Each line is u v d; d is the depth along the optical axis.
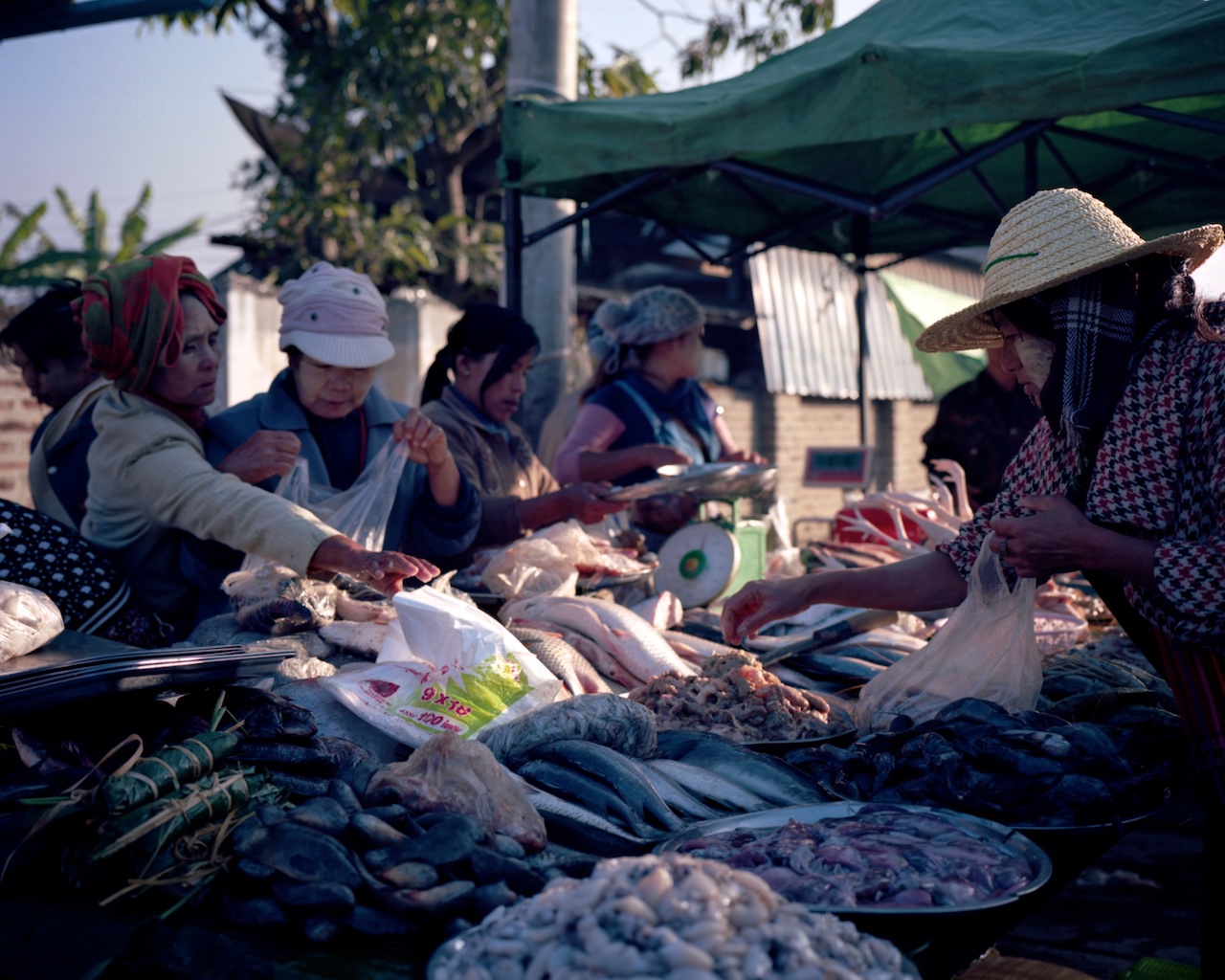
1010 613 2.14
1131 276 1.70
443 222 11.55
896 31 3.89
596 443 4.10
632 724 1.88
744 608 2.37
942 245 6.35
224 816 1.50
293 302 2.84
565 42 5.05
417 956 1.25
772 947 1.02
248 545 2.37
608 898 1.05
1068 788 1.68
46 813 1.43
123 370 2.52
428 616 2.05
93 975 1.25
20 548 2.36
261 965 1.25
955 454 4.85
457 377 3.61
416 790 1.49
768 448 13.20
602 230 12.70
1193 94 2.95
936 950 1.28
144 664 1.64
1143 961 2.12
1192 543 1.59
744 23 10.78
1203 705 1.68
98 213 18.09
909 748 1.85
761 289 12.81
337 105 11.12
